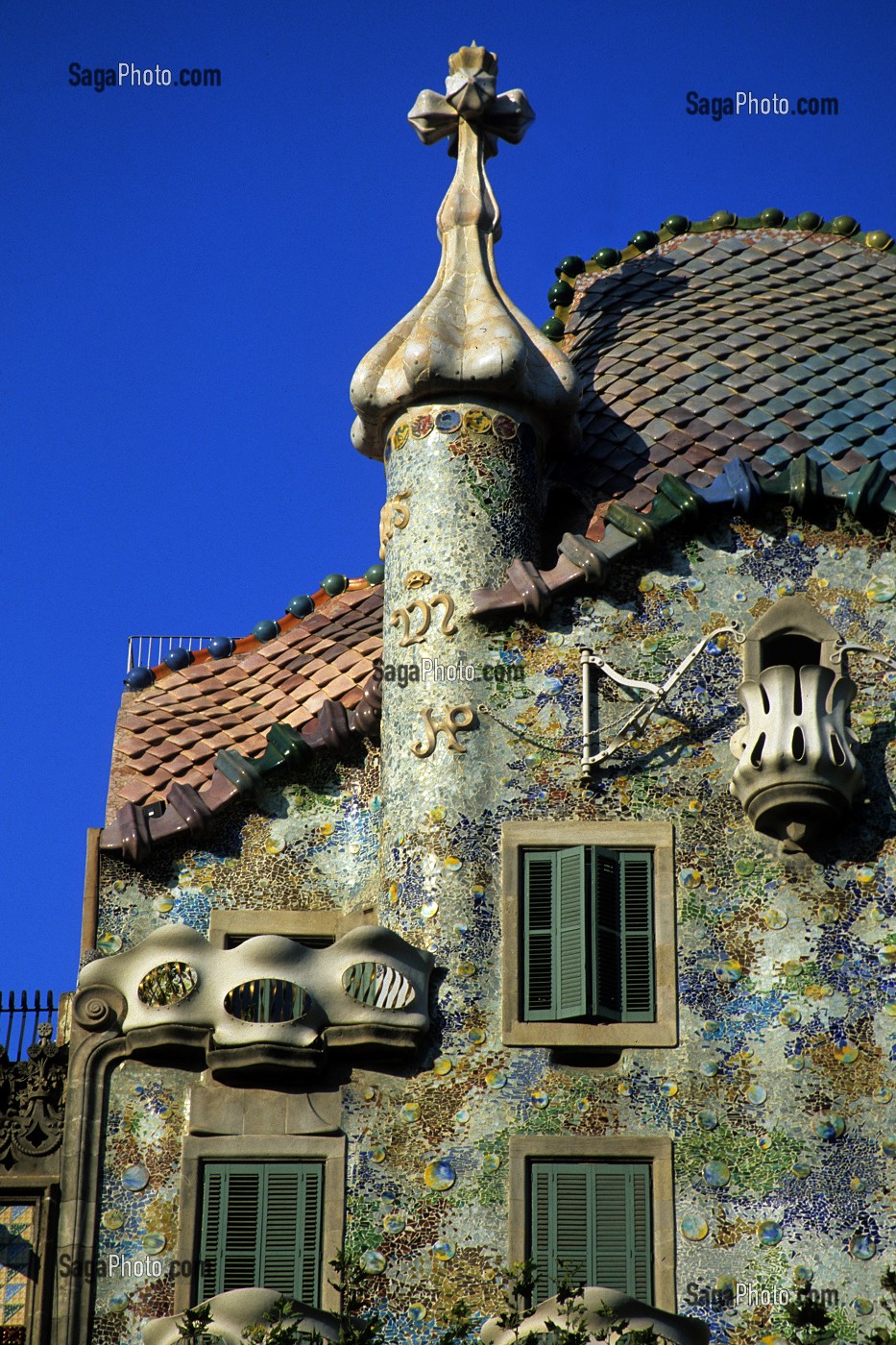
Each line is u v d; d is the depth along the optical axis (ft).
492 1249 115.65
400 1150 118.01
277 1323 111.24
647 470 135.13
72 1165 119.44
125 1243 118.01
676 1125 117.70
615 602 128.77
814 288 149.07
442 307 135.44
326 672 139.85
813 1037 119.44
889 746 125.70
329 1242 116.26
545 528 135.74
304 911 129.70
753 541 130.11
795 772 122.11
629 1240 115.65
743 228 154.30
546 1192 116.78
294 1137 118.42
